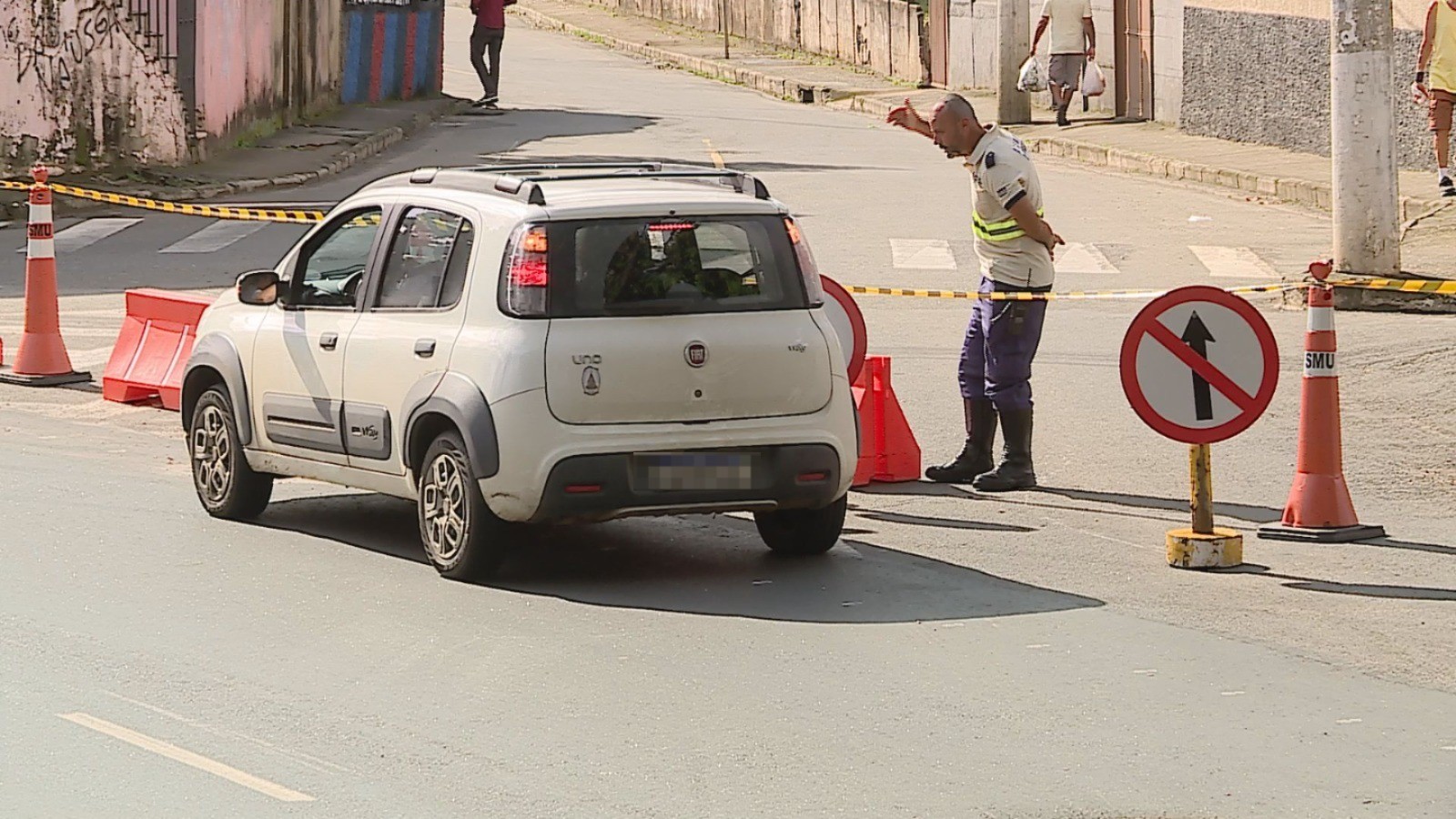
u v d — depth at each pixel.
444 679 15.85
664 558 20.33
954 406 28.39
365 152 64.75
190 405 22.52
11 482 23.67
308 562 19.91
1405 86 49.06
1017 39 68.88
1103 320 34.97
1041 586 19.05
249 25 64.75
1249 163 54.62
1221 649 16.81
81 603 18.16
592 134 71.38
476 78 94.88
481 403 18.56
